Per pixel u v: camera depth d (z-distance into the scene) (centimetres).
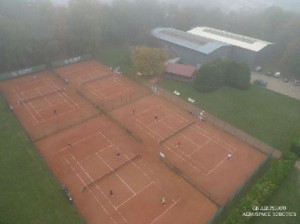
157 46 10581
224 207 4669
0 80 8394
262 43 10381
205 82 8088
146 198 4809
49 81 8556
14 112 6931
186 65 9175
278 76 9556
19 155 5528
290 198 4916
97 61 10031
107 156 5653
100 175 5203
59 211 4481
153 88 8275
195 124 6819
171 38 10294
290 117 7319
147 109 7281
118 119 6812
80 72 9156
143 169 5391
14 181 4959
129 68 9381
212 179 5259
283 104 7912
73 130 6372
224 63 8456
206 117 7112
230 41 10506
